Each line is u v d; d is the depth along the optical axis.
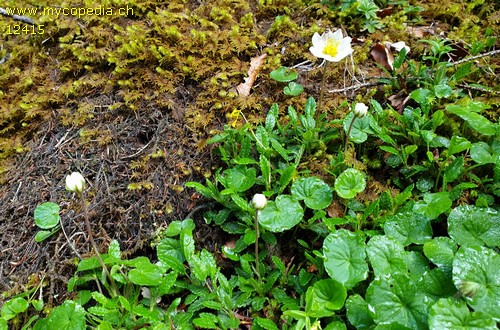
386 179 0.48
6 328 0.41
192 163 0.50
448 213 0.44
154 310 0.41
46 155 0.53
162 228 0.47
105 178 0.50
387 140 0.46
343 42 0.47
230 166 0.49
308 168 0.48
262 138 0.48
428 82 0.52
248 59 0.56
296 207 0.43
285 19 0.58
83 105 0.55
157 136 0.52
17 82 0.58
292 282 0.42
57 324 0.39
